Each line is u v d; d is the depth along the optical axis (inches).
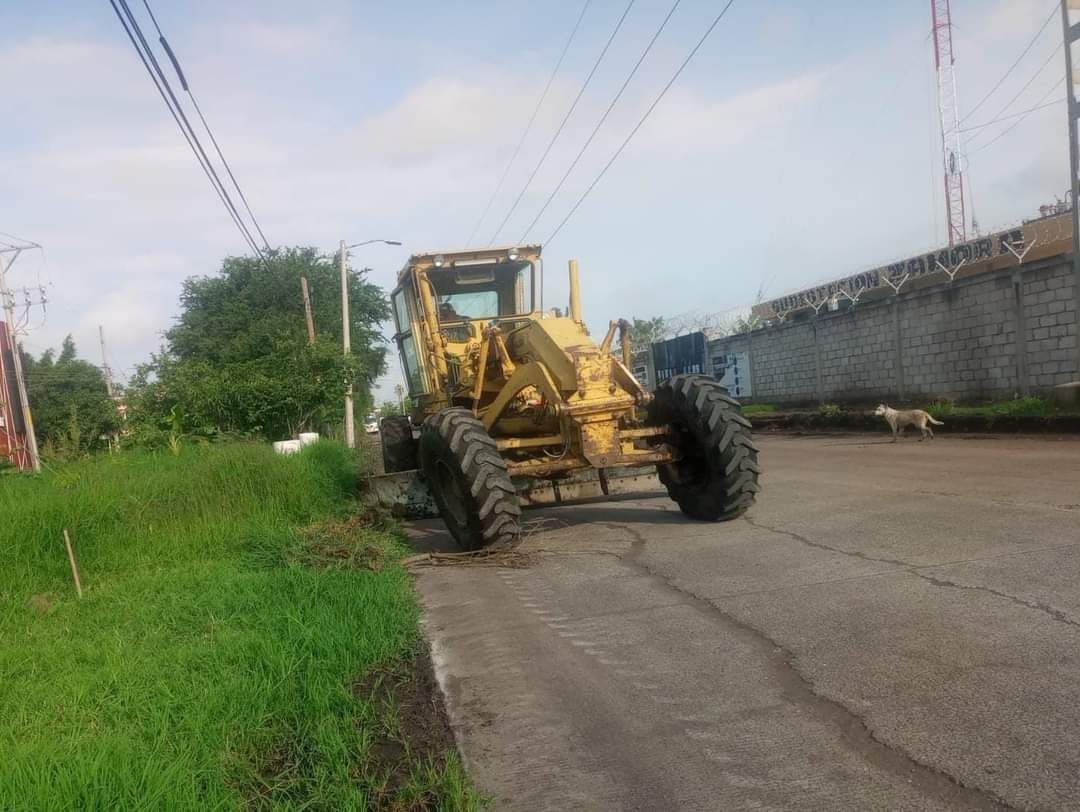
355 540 290.2
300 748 135.0
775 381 976.3
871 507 294.8
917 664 146.0
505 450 299.4
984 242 735.7
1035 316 598.5
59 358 1612.9
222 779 122.8
